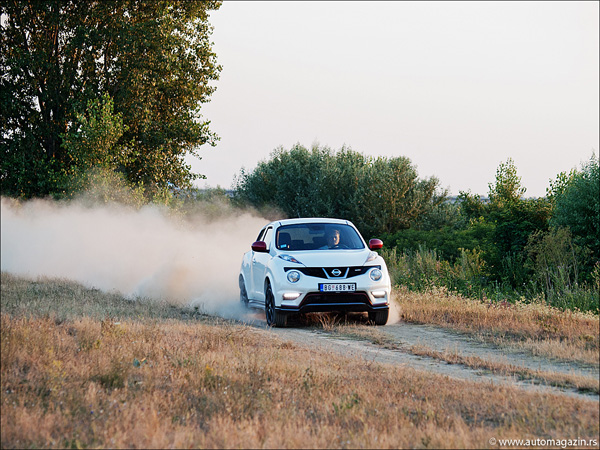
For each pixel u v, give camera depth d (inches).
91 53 2598.4
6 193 2532.0
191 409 511.5
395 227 3083.2
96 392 547.8
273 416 487.5
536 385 594.9
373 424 464.4
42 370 618.2
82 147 2342.5
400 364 692.1
